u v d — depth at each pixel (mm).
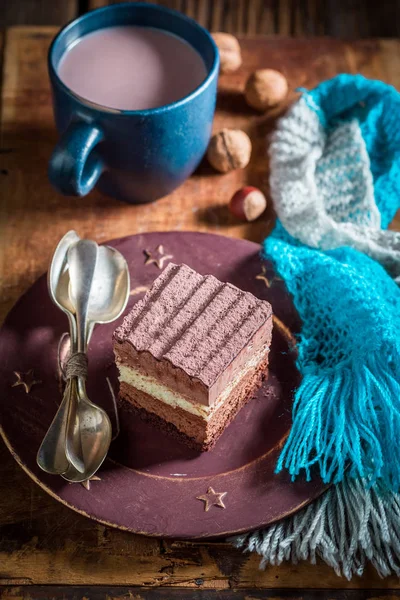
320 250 720
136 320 616
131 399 634
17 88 810
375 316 649
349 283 665
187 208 752
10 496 623
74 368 627
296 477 609
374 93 769
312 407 625
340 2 909
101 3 910
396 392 632
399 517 604
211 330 605
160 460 616
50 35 848
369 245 706
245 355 609
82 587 596
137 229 741
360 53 844
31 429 619
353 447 612
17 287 709
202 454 620
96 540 609
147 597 594
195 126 690
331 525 604
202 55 733
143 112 658
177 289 627
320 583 599
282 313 679
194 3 894
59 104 677
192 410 604
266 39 849
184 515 590
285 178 738
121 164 695
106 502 593
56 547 606
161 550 607
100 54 732
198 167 774
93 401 644
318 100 773
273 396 646
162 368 596
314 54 841
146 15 743
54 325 667
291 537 596
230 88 817
